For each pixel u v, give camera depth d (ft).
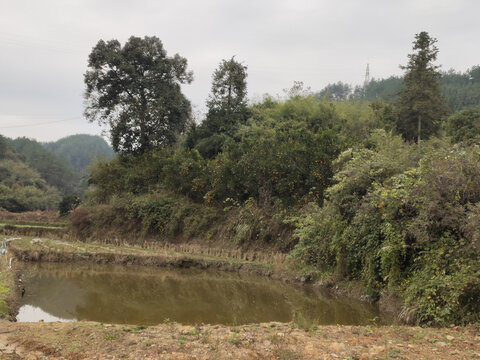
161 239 83.82
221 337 23.97
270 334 24.93
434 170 34.96
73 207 128.67
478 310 28.07
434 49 95.96
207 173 84.58
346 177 49.26
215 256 67.82
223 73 100.42
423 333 25.35
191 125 110.32
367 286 42.63
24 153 440.45
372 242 42.52
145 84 102.27
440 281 31.01
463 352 21.22
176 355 20.38
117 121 103.71
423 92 93.45
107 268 62.90
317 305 41.39
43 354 21.08
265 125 86.28
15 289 42.73
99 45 103.30
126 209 91.86
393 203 38.91
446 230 34.04
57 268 61.93
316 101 89.76
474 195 33.40
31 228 96.53
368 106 95.81
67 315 37.35
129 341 22.82
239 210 75.97
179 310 39.50
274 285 51.65
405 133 97.19
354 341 23.72
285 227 66.59
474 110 85.81
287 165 69.36
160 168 97.04
